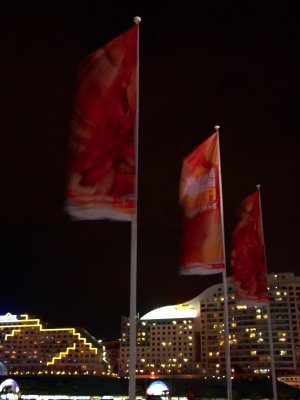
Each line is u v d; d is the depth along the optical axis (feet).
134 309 86.17
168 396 435.94
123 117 91.97
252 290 150.30
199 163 129.49
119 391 459.73
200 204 126.93
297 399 446.60
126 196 88.48
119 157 89.92
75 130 90.38
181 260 124.57
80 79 92.53
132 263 87.25
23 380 468.75
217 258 124.77
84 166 89.04
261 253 153.48
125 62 94.79
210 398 449.06
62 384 456.04
